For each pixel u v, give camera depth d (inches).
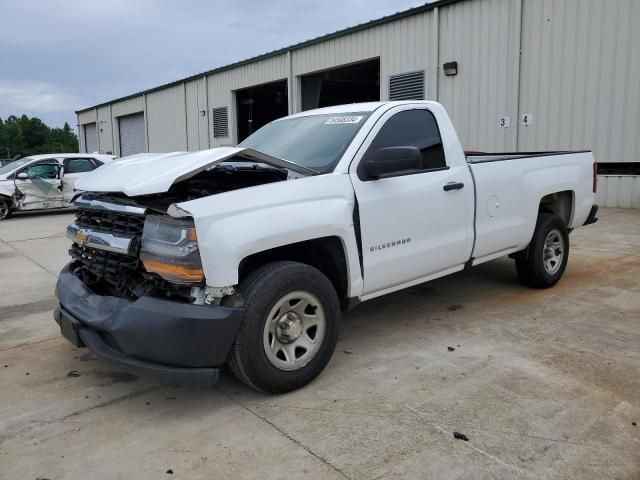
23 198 559.2
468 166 188.1
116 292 147.0
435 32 556.1
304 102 766.5
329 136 167.3
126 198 143.8
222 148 148.6
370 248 156.5
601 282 235.1
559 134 475.2
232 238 125.1
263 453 114.3
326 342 145.3
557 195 236.1
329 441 117.7
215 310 124.6
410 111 176.6
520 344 168.2
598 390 136.6
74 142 5132.9
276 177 163.8
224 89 916.0
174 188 154.3
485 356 159.8
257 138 192.9
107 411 135.2
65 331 147.1
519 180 206.4
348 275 152.5
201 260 122.3
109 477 107.8
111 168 158.9
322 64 706.2
